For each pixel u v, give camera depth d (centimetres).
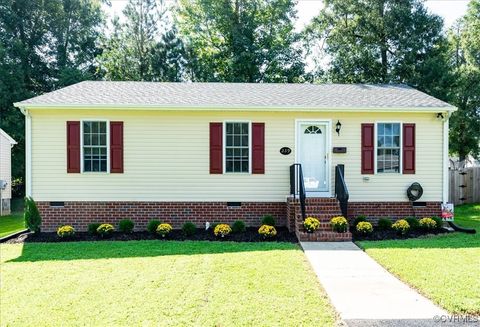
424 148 1070
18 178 2302
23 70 2358
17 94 2172
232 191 1062
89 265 660
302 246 808
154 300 479
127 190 1046
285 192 1065
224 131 1058
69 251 779
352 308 450
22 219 1475
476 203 1747
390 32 2162
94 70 2744
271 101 1076
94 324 408
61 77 2405
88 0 2780
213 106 1024
